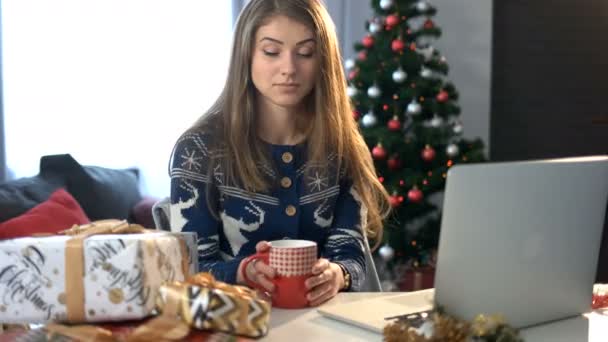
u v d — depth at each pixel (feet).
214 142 4.90
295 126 5.14
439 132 11.51
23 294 3.14
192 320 3.07
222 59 12.50
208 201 4.81
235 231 4.90
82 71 11.63
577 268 3.66
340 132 5.12
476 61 15.17
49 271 3.14
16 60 11.17
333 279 4.15
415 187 11.35
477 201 3.15
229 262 4.33
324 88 5.02
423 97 11.80
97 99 11.76
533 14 14.80
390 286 11.82
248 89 4.93
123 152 12.04
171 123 12.30
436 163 11.79
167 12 12.20
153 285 3.23
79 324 3.18
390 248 11.43
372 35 12.01
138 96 12.08
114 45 11.82
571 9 14.57
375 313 3.61
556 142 14.88
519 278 3.40
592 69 14.56
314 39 4.80
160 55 12.19
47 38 11.34
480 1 15.06
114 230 3.50
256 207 4.87
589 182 3.52
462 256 3.20
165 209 5.11
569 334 3.49
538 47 14.84
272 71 4.70
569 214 3.48
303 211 4.98
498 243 3.27
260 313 3.18
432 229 11.92
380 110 11.93
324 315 3.69
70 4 11.46
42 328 2.98
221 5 12.48
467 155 11.84
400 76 11.39
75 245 3.15
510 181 3.21
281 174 4.98
